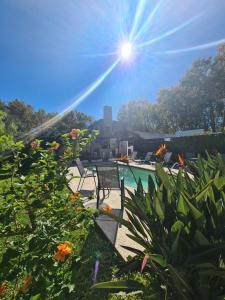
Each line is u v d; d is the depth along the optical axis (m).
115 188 6.21
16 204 2.52
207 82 38.44
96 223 4.11
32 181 2.77
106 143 29.47
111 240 3.85
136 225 2.61
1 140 2.77
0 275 1.94
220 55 35.12
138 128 55.81
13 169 2.78
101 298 2.66
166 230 2.26
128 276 2.99
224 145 16.56
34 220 2.46
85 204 6.15
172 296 2.05
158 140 24.77
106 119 30.02
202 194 2.10
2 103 46.22
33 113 50.44
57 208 2.81
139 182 3.15
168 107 45.53
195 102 41.47
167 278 2.11
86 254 3.50
